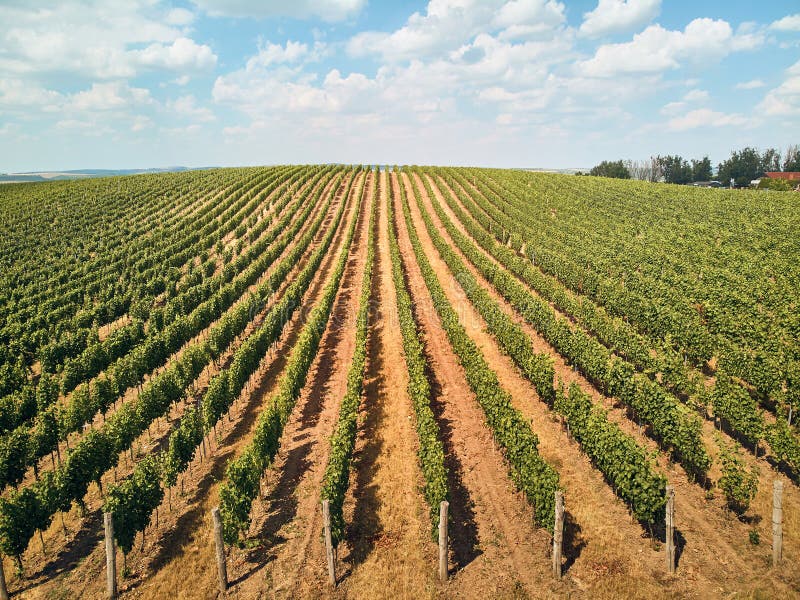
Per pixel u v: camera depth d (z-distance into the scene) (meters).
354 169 138.50
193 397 29.47
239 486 17.31
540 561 15.48
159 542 17.25
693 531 16.22
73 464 18.36
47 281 51.00
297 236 71.94
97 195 96.25
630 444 17.28
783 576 14.16
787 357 25.47
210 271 54.97
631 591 14.04
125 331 35.22
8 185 107.69
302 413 26.41
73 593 15.05
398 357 33.03
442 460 18.14
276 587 15.02
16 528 15.53
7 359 33.81
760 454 20.22
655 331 31.84
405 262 58.22
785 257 45.56
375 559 15.88
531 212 75.62
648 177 186.62
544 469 17.05
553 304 41.12
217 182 109.50
